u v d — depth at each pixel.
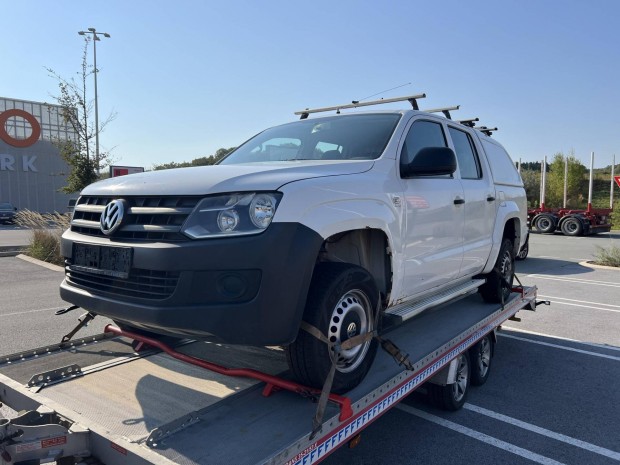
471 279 5.20
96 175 16.36
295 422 2.58
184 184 2.75
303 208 2.69
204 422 2.57
